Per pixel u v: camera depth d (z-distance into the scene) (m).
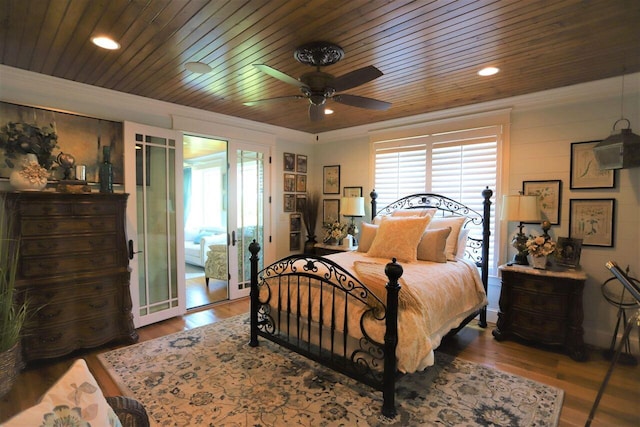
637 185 2.96
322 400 2.25
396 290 2.03
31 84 2.91
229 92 3.42
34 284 2.67
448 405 2.21
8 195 2.56
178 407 2.17
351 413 2.11
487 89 3.29
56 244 2.79
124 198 3.17
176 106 3.88
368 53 2.47
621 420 2.07
